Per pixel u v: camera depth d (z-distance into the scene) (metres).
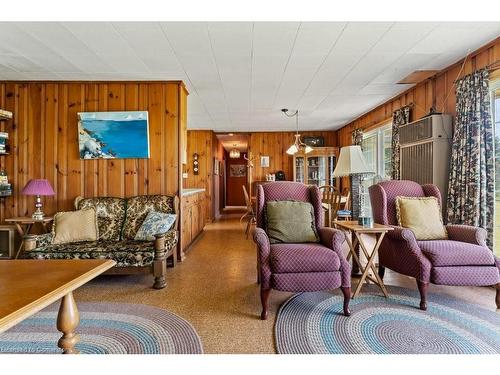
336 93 4.29
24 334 1.91
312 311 2.22
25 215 3.68
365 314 2.16
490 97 2.83
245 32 2.50
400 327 1.96
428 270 2.24
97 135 3.62
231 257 3.82
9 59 3.04
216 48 2.80
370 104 4.92
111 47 2.77
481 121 2.82
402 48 2.84
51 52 2.88
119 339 1.84
